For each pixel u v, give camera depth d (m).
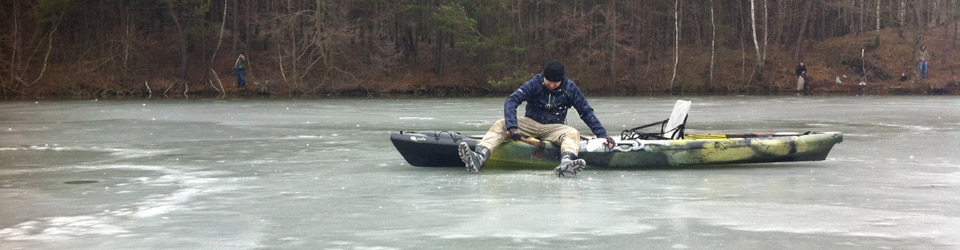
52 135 15.89
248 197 7.97
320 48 44.69
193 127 17.94
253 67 47.72
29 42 46.44
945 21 49.91
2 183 9.08
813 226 6.37
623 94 42.66
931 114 22.42
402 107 27.64
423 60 49.78
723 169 9.90
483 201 7.59
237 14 46.97
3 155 12.18
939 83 45.75
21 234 6.24
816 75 48.69
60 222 6.70
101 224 6.60
